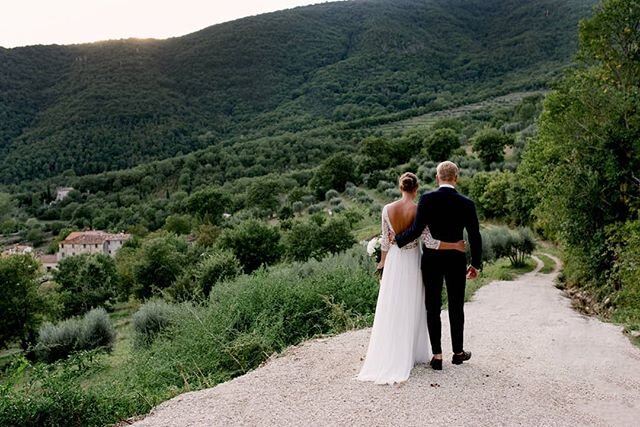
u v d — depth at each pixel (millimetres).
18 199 138375
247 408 5133
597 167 18219
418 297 5926
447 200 5738
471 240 5797
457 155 83688
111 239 97125
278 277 11805
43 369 6195
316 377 5902
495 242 29844
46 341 18438
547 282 22094
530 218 42531
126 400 6230
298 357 6758
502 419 4781
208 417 4984
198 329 9180
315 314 10383
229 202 96500
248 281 11406
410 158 98438
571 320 10117
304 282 11711
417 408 4934
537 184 23469
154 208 117188
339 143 150000
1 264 33375
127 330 20969
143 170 145500
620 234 16172
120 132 197125
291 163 137875
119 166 174375
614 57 21891
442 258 5797
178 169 145875
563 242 20266
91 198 138500
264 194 87500
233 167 135250
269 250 41188
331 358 6637
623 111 17953
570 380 6043
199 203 94625
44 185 154250
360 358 6598
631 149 17625
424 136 106062
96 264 49031
